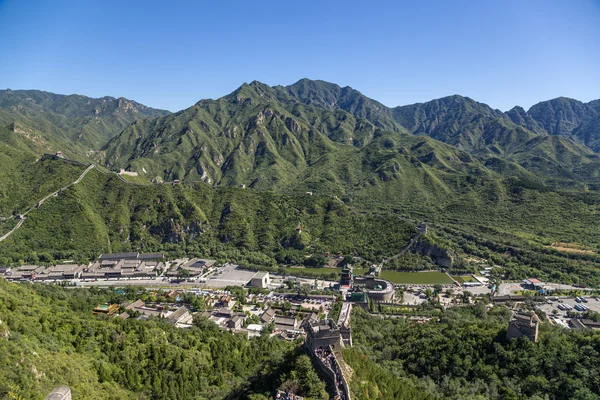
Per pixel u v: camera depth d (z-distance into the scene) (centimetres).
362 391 11169
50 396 10838
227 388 14712
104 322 18538
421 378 14788
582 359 13975
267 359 15550
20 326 14538
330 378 11106
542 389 13225
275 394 11088
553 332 16125
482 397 12925
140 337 17712
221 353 17638
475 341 16100
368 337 19512
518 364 14362
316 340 12456
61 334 15938
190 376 15562
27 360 12138
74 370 13475
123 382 14562
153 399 14262
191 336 19375
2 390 10544
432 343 16888
